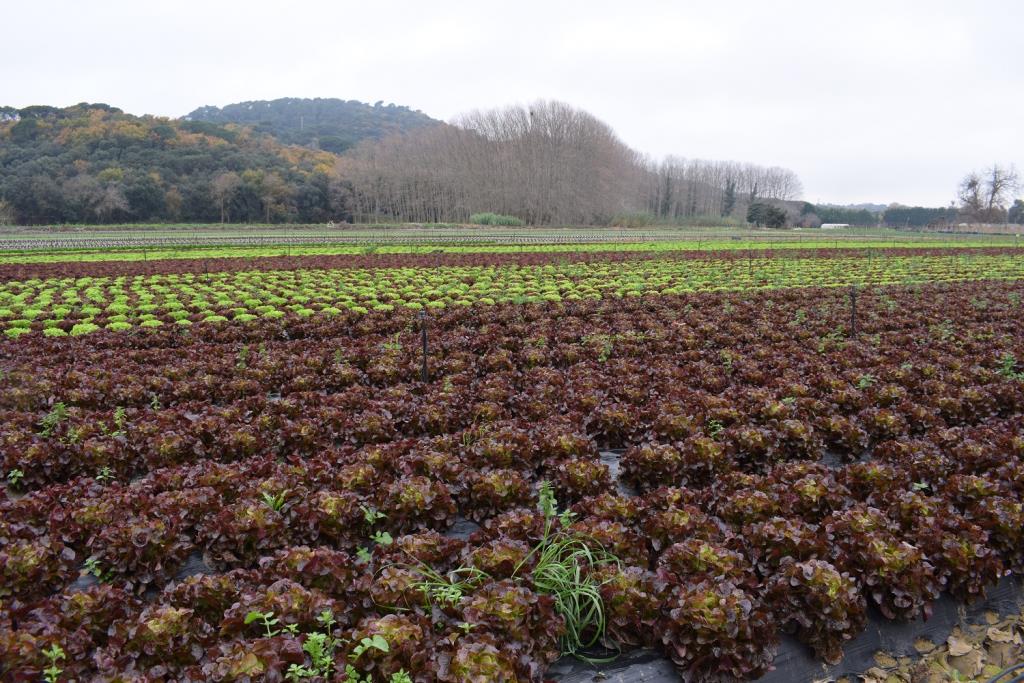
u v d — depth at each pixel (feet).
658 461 27.53
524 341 54.13
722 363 48.60
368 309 77.56
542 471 28.30
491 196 360.07
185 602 17.57
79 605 16.97
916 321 66.74
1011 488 25.29
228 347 53.01
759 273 114.21
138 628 15.85
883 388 38.09
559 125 381.81
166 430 30.94
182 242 177.58
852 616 18.58
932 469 26.89
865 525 21.16
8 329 63.72
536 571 18.76
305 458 30.86
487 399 37.58
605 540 20.70
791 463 26.96
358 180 361.92
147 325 65.16
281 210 342.03
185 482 24.73
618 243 191.52
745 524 22.95
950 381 41.86
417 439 29.55
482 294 90.94
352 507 22.75
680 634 17.28
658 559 20.21
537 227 319.27
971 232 340.59
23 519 22.53
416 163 381.40
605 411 33.45
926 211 453.17
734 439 30.37
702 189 492.54
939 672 19.16
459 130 427.33
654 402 36.37
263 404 36.24
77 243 169.37
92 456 28.25
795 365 46.21
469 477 25.40
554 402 37.65
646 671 17.75
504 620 16.60
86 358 48.01
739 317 67.51
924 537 21.21
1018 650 20.06
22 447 28.32
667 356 50.98
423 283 100.94
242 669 14.44
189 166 366.84
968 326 63.57
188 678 14.51
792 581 18.60
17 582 19.22
